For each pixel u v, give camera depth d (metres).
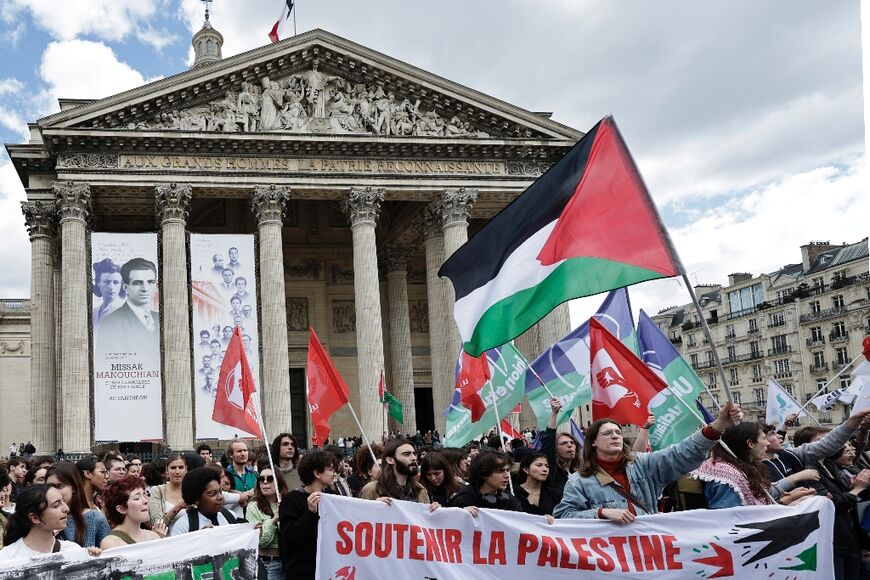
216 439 64.69
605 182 14.47
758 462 14.72
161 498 19.12
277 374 68.75
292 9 84.06
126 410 63.94
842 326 139.75
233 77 72.69
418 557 13.61
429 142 74.69
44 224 72.25
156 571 13.11
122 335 64.56
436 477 19.33
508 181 76.88
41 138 74.69
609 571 13.20
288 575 14.16
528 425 76.06
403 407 84.94
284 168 72.50
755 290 159.62
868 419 17.12
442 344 75.62
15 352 107.12
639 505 13.45
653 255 13.53
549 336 76.38
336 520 13.74
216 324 66.06
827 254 147.38
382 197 73.94
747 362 160.12
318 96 74.62
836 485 17.39
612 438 13.51
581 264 14.36
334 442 77.94
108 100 68.81
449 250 74.69
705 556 13.20
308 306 89.25
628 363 16.88
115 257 65.62
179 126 70.94
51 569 12.44
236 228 86.44
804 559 13.27
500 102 76.44
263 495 17.80
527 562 13.41
